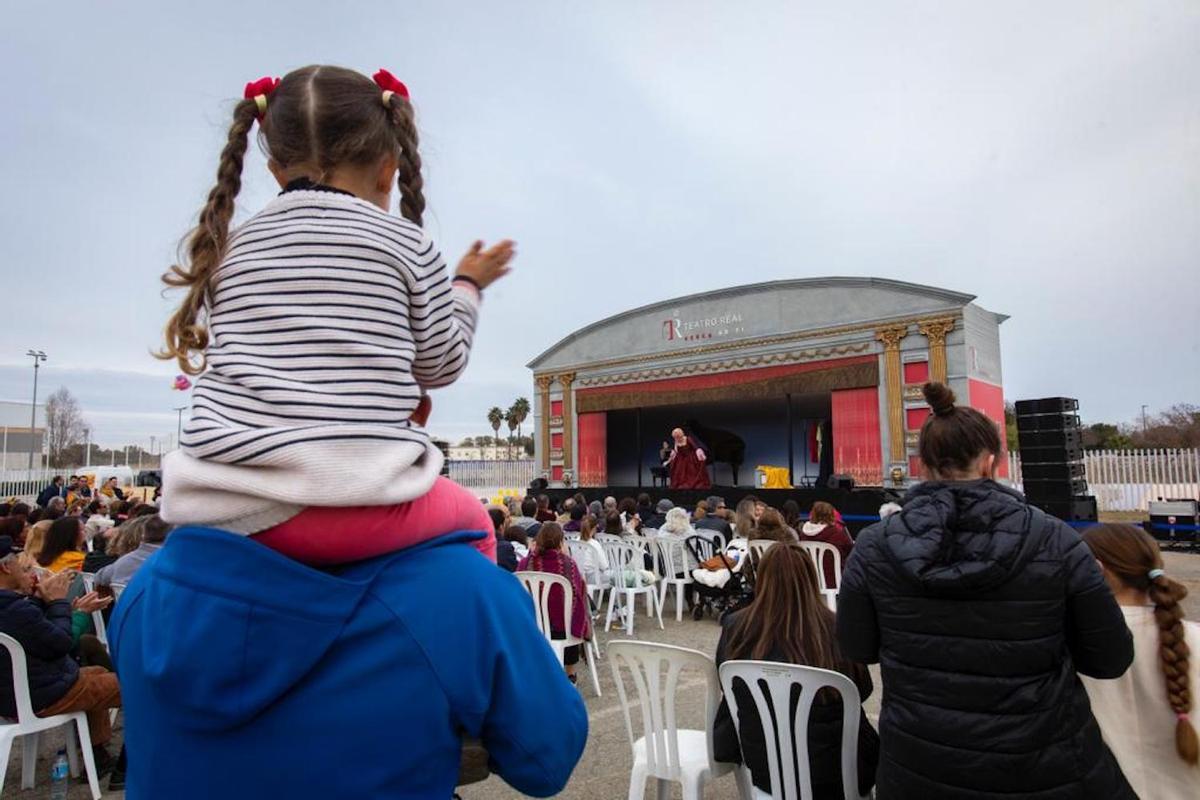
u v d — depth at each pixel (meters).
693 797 2.88
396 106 1.10
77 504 13.05
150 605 0.87
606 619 7.58
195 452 0.83
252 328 0.88
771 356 17.02
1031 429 12.16
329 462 0.79
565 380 21.31
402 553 0.87
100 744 4.03
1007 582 1.74
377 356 0.87
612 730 4.59
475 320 1.08
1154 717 2.21
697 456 17.72
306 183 1.01
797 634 2.63
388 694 0.82
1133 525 2.41
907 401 14.90
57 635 3.61
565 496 19.77
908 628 1.85
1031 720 1.70
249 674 0.79
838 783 2.50
